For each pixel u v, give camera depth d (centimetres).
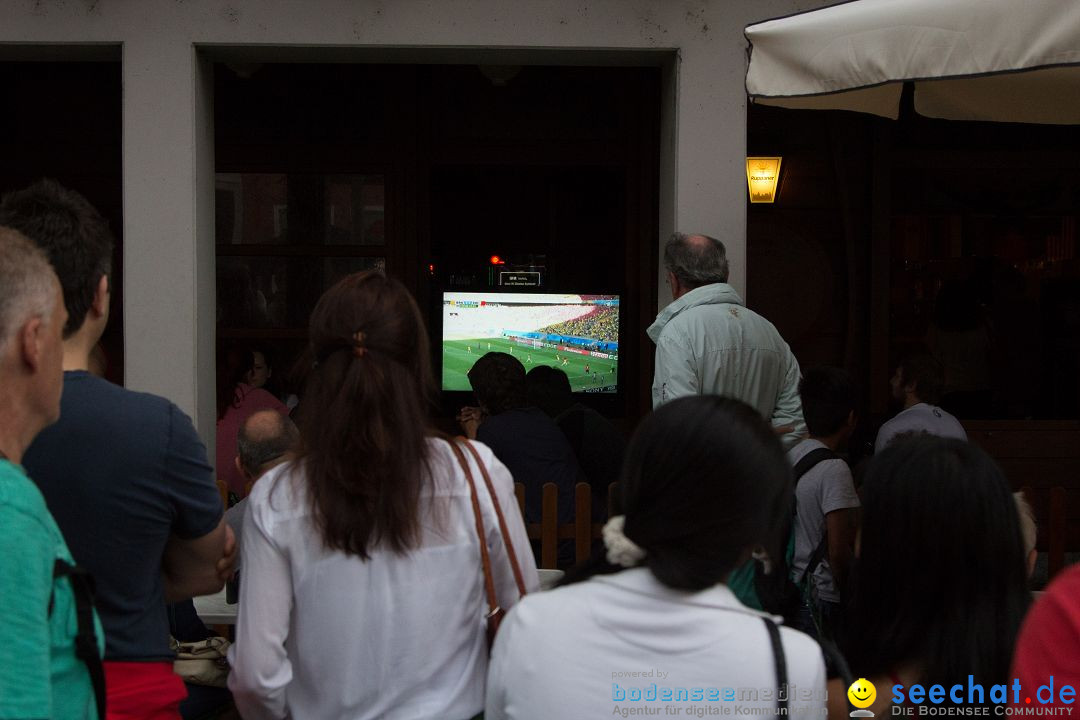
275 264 628
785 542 293
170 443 196
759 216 634
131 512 192
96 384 196
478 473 201
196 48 450
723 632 152
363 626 191
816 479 345
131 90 445
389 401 193
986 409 656
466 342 614
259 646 190
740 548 152
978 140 637
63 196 198
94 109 615
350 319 197
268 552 192
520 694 157
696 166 455
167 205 446
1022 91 332
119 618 194
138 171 446
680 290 398
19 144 615
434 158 631
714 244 393
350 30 448
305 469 193
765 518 154
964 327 650
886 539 182
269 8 446
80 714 150
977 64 275
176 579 214
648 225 630
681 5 450
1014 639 175
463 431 600
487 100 632
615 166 637
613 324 617
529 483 426
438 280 712
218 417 536
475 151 631
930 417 456
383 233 630
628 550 156
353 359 196
